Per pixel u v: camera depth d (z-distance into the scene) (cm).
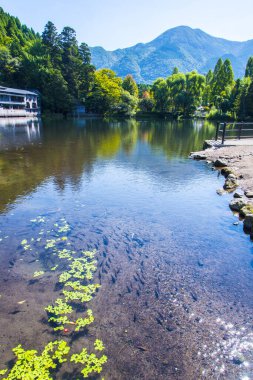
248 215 761
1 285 518
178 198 1012
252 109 6212
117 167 1515
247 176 1220
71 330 416
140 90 12362
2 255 622
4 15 10150
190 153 1927
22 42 9306
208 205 941
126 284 524
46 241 688
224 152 1808
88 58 8019
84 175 1334
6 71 6888
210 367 362
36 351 380
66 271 564
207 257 625
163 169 1469
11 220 805
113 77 8219
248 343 399
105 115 7738
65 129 3834
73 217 834
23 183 1176
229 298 491
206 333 415
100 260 605
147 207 923
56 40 7562
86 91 7656
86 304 470
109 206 930
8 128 3828
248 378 349
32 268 575
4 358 370
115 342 397
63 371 352
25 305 467
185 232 745
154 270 571
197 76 7475
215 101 8250
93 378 344
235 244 684
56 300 480
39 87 6994
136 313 452
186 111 7831
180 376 350
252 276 558
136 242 688
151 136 3144
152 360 370
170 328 423
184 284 528
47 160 1678
